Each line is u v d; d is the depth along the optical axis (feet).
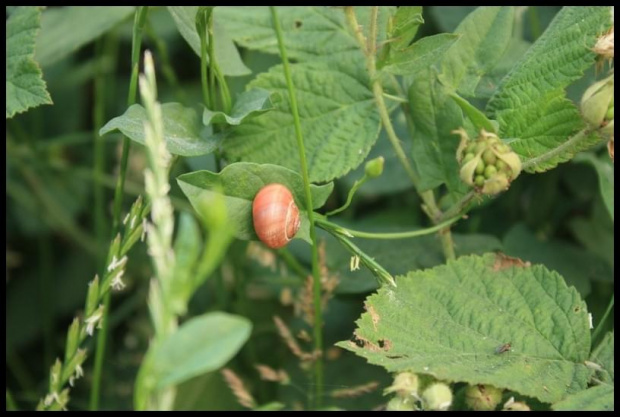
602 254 2.25
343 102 2.01
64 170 2.54
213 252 1.49
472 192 1.92
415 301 1.87
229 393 2.21
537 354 1.84
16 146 2.51
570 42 1.92
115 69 2.69
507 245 2.19
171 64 2.65
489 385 1.81
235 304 2.33
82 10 2.29
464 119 1.96
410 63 1.94
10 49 2.04
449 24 2.31
